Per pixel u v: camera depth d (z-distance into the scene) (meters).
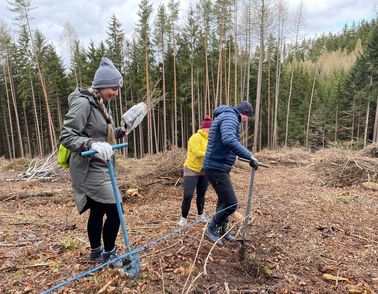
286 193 6.81
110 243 3.01
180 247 3.53
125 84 29.81
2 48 28.62
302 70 41.25
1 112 33.62
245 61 29.86
